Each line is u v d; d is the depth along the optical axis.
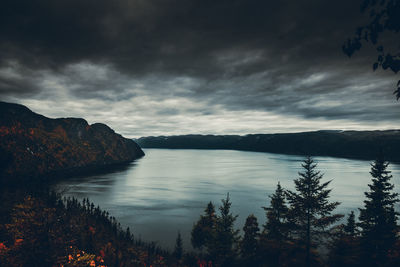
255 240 52.97
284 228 26.42
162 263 80.38
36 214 31.61
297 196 25.66
